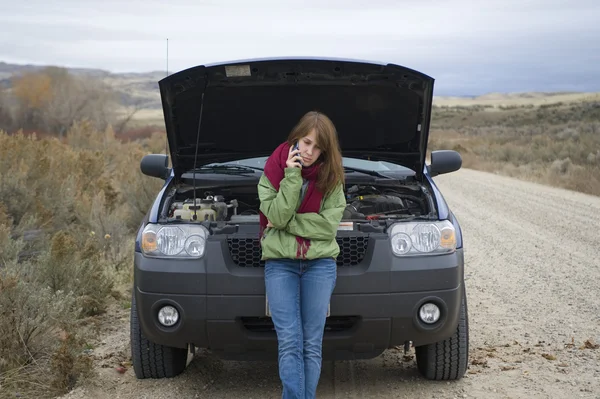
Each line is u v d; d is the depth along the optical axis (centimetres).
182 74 526
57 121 3559
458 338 483
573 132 4262
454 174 2477
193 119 580
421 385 496
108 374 520
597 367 519
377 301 440
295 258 404
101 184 1202
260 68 536
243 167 607
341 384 505
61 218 1010
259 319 454
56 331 555
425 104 554
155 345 492
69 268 686
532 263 930
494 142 4391
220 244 446
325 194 405
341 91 566
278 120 592
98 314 704
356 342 450
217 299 441
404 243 449
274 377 527
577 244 1067
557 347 577
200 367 543
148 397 476
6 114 3488
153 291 449
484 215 1402
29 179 1058
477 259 967
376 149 614
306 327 408
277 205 389
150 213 491
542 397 462
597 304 714
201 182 589
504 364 537
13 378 496
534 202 1609
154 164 622
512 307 715
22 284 546
